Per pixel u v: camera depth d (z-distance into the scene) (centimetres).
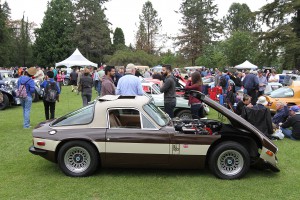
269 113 742
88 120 531
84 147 520
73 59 3027
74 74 2248
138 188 486
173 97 794
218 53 4225
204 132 543
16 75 2241
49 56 5784
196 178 533
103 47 5806
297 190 490
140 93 705
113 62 5200
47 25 5841
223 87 1384
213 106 554
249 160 525
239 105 870
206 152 516
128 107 530
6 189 477
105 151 516
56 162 539
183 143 514
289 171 581
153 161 519
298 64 3441
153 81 1269
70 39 5619
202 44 5703
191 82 787
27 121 935
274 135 839
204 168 572
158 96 1041
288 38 3494
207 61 4466
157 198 450
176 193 469
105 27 5919
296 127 837
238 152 523
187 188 489
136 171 563
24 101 924
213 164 527
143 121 523
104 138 514
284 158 667
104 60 5697
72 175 527
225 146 521
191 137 516
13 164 598
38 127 550
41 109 1359
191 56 5703
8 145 737
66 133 522
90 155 521
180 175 546
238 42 4166
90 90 1070
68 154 527
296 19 3669
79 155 529
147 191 475
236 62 4141
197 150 515
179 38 5797
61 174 542
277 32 3603
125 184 502
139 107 530
